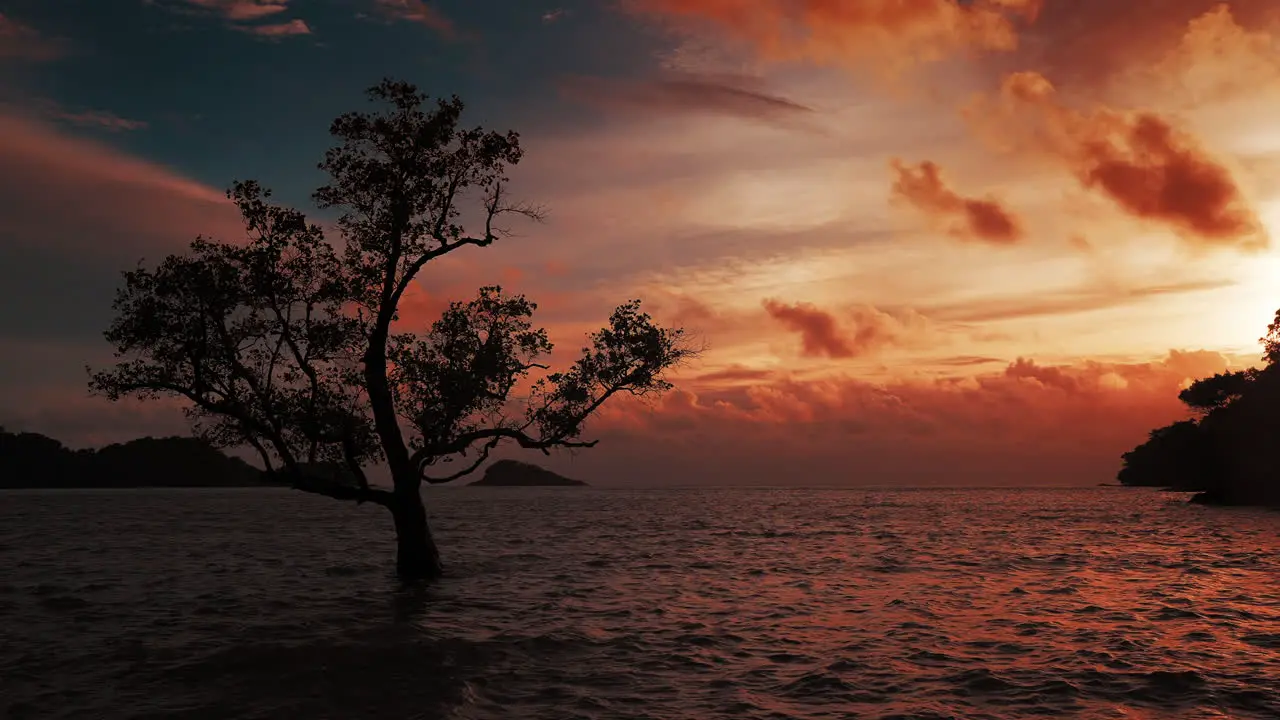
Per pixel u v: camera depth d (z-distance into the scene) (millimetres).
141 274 25172
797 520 81438
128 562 37812
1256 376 107562
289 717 13180
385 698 14266
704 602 25109
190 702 14094
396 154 27750
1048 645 18172
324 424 26781
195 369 25781
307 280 27562
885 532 60625
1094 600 24969
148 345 25906
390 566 35594
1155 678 15070
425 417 28094
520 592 27391
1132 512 93562
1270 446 99312
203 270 25453
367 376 27672
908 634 19672
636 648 18219
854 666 16328
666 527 68812
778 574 32688
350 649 18109
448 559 38375
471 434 28625
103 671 16297
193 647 18469
